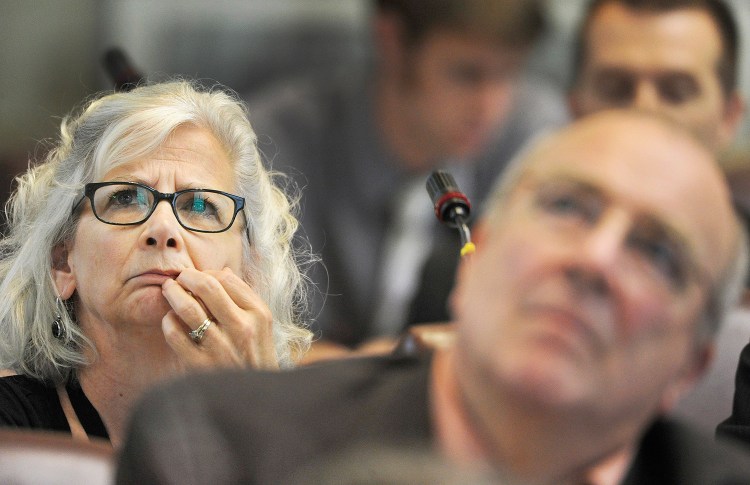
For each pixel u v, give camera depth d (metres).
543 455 2.90
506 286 2.76
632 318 2.69
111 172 5.81
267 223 6.28
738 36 9.51
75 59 11.78
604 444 2.89
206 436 3.31
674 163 2.76
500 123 10.01
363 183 10.02
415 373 3.31
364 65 10.31
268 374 3.46
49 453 3.88
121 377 5.84
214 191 5.90
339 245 9.94
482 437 2.98
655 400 2.85
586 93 9.71
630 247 2.71
